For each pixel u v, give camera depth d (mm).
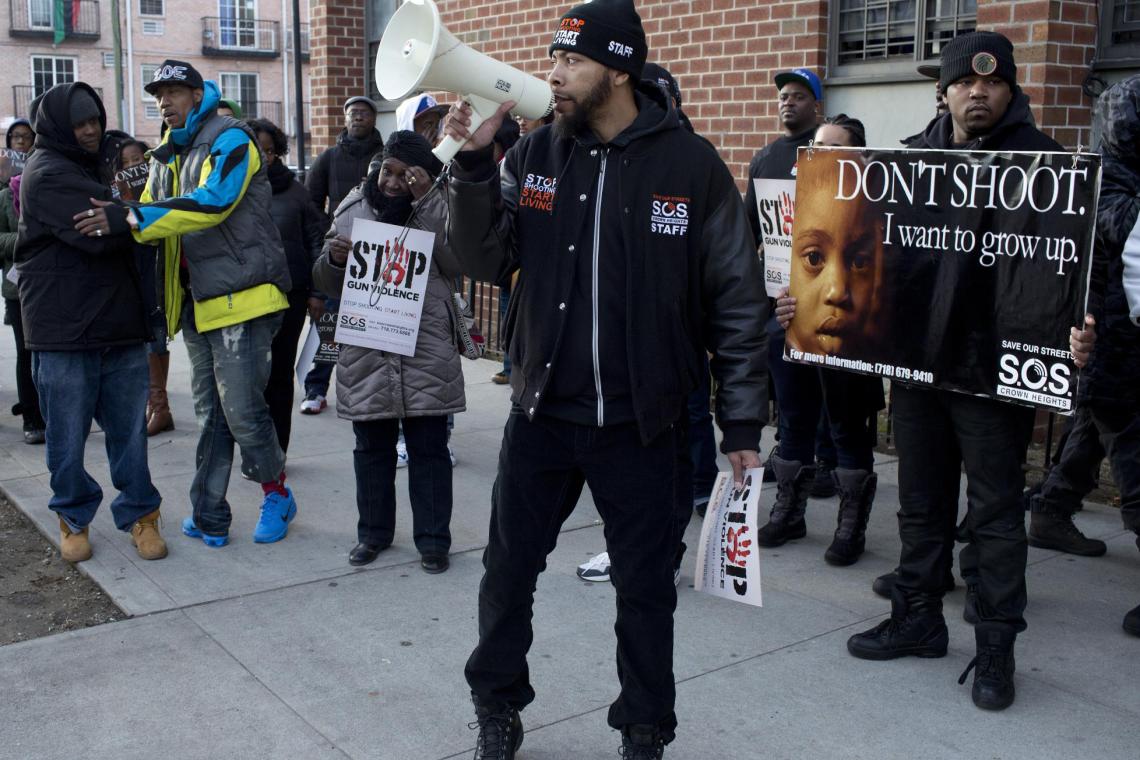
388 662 3834
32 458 6453
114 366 4664
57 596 4492
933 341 3553
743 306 2879
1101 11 5938
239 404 4754
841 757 3225
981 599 3562
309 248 5918
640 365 2781
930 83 6562
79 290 4449
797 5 7000
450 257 4492
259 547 4969
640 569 2881
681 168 2805
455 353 4645
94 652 3912
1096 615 4199
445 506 4676
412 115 5566
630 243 2771
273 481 5004
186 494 5719
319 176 7703
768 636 4035
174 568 4707
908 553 3820
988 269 3404
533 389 2863
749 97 7355
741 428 2902
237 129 4500
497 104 2869
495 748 3027
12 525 5363
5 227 6469
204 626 4129
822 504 5633
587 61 2711
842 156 3730
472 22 9539
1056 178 3238
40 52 40156
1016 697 3564
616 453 2844
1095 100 5957
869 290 3717
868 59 6883
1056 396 3287
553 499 2965
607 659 3857
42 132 4387
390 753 3258
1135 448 4254
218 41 42469
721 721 3428
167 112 4504
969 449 3523
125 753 3260
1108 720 3420
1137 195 3695
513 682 3082
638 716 2938
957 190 3469
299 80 10797
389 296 4488
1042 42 5781
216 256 4609
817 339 3881
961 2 6348
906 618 3848
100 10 40719
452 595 4434
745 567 2963
